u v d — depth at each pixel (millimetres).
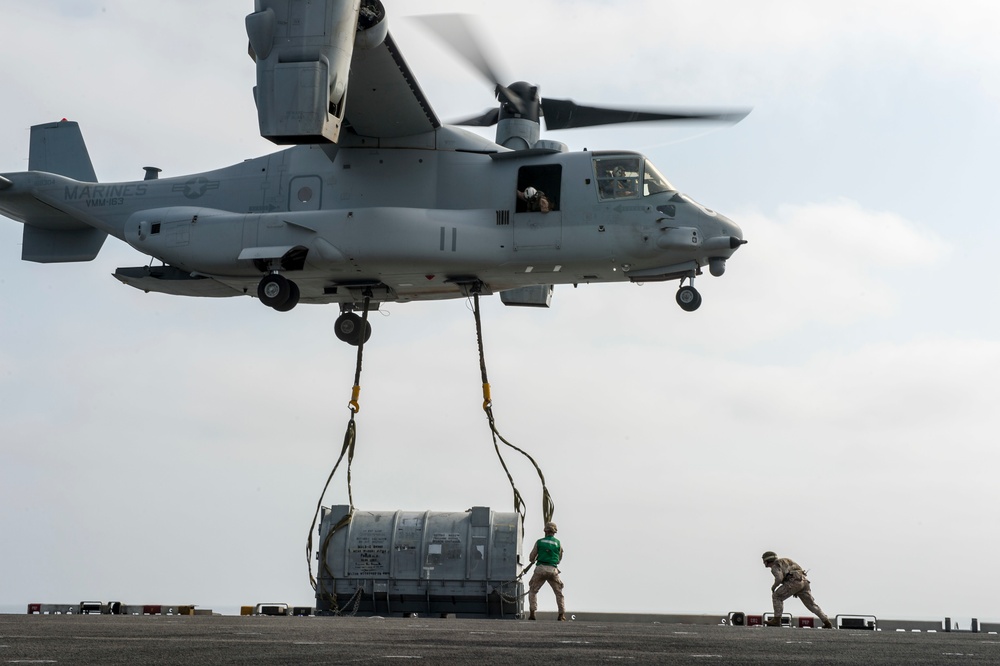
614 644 6695
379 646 6086
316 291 20125
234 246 19047
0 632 6953
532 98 20078
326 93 16000
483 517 14812
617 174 18641
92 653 5285
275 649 5707
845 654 6121
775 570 13953
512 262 18672
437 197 18953
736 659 5535
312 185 19469
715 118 19547
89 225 21766
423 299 20547
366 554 14695
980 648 6934
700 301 18953
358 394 18391
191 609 13977
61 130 22328
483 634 7688
